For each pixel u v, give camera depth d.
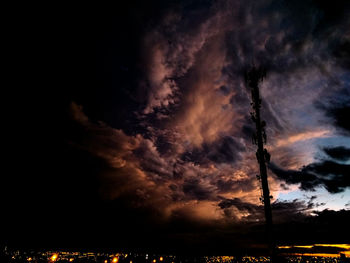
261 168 12.20
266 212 11.44
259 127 12.88
